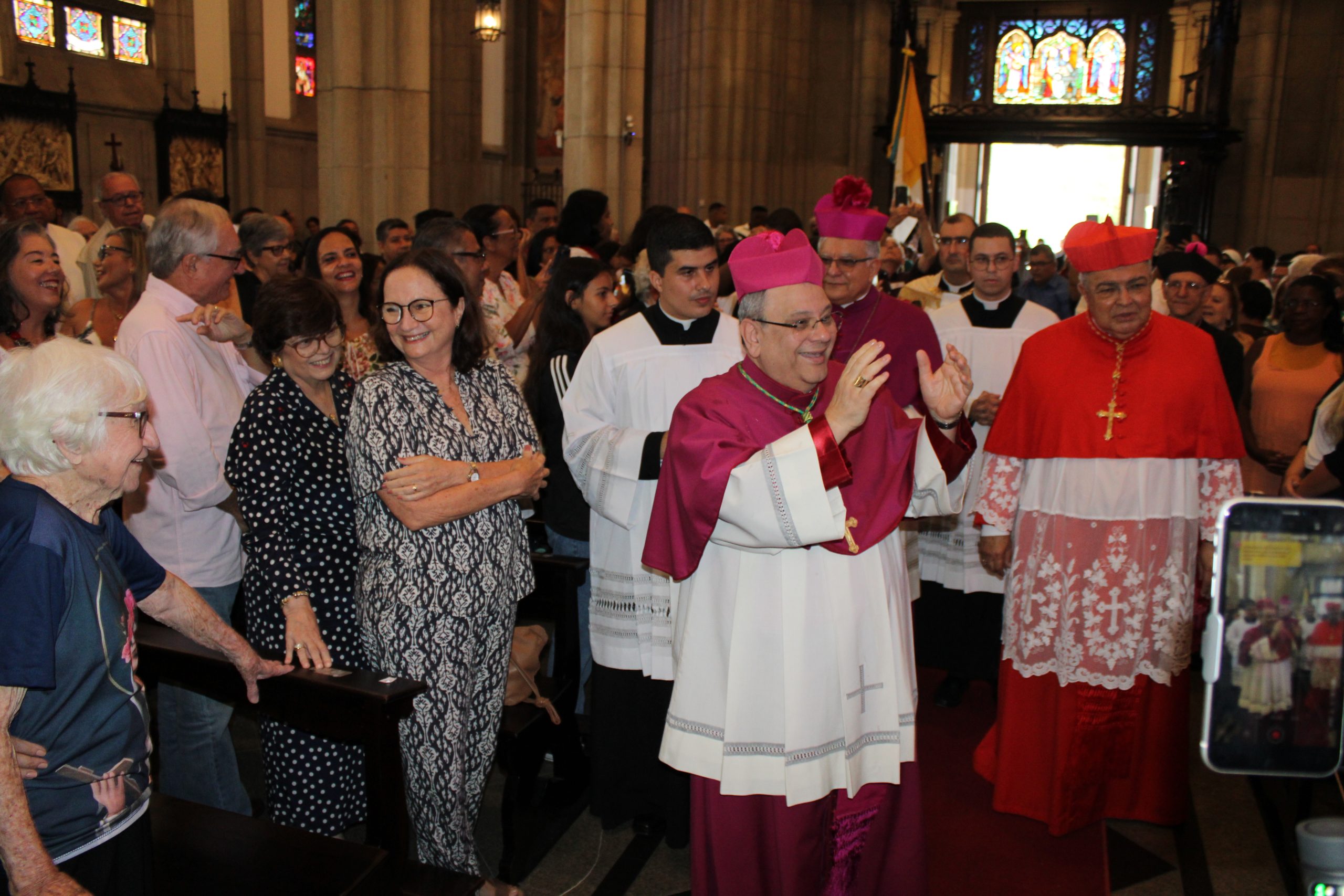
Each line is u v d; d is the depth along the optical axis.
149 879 1.96
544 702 3.12
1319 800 3.16
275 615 2.63
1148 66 20.88
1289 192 18.58
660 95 19.59
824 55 20.45
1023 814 3.39
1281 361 4.58
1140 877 3.11
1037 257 7.47
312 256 3.94
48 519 1.73
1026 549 3.25
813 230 7.18
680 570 2.29
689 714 2.42
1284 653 1.11
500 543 2.63
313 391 2.74
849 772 2.34
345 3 8.61
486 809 3.50
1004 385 4.19
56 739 1.75
